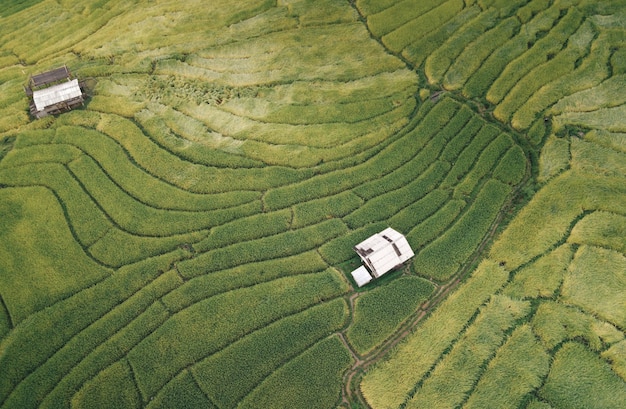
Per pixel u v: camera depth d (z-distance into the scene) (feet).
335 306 106.52
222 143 130.72
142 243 115.03
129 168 126.72
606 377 95.76
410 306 106.93
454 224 117.70
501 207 120.06
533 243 112.78
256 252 113.70
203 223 117.80
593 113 130.72
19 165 127.44
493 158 126.72
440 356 100.83
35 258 112.78
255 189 123.54
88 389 96.89
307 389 97.40
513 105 135.03
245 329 103.81
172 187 123.54
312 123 134.21
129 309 106.22
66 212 119.96
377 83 141.69
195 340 102.37
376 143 131.23
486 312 105.09
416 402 96.17
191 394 96.73
